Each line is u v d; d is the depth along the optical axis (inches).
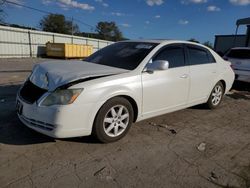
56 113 113.4
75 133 119.9
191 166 116.3
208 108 211.6
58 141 132.6
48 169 107.0
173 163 118.3
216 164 119.5
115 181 101.4
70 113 115.0
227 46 806.5
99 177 103.3
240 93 302.7
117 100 131.4
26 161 112.3
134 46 167.0
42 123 117.9
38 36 1155.3
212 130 164.9
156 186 99.8
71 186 96.6
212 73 197.2
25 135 137.6
